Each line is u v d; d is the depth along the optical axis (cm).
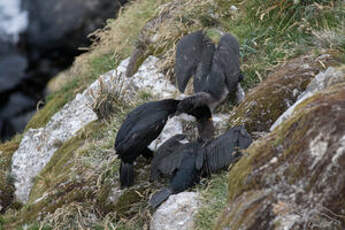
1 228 1276
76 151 1412
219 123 1252
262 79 1400
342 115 894
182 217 1041
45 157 1570
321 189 861
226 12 1642
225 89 1151
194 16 1648
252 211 899
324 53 1315
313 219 846
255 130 1208
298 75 1250
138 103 1417
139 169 1220
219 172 1111
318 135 896
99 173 1260
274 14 1552
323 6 1492
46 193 1305
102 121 1482
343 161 859
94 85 1647
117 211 1169
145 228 1098
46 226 1197
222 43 1187
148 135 1108
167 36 1603
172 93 1417
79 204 1208
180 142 1188
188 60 1187
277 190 898
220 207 1022
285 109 1212
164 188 1115
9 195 1528
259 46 1504
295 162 901
